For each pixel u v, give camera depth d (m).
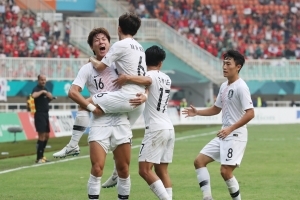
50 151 68.94
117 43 28.02
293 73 142.75
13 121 85.31
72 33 134.12
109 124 28.20
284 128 110.88
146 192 38.28
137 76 28.20
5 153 66.56
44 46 130.50
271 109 133.12
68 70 120.75
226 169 30.44
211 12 161.75
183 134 95.31
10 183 42.69
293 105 143.75
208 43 154.38
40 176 46.41
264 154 61.88
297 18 167.62
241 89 30.20
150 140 29.61
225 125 31.03
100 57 29.23
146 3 157.00
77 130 28.98
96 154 28.02
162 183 29.52
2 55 124.50
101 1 147.12
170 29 142.38
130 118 28.86
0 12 132.88
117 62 28.25
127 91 28.06
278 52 158.75
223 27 160.25
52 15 136.62
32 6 136.00
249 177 44.84
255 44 158.88
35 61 118.44
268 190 38.81
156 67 30.20
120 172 28.61
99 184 28.06
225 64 30.67
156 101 29.72
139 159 29.78
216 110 32.22
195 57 141.38
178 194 37.53
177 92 142.00
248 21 163.38
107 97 27.88
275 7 168.00
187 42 141.75
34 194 37.88
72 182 43.03
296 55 160.00
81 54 133.12
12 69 116.69
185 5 159.75
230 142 30.39
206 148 31.28
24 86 117.31
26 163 56.03
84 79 28.64
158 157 29.70
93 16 146.88
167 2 158.88
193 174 46.78
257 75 140.88
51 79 119.50
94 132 28.16
